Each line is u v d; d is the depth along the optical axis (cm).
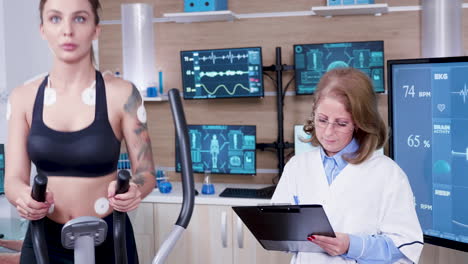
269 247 157
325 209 152
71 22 127
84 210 142
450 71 206
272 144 303
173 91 96
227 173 298
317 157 159
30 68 304
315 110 154
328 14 300
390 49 299
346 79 148
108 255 145
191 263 281
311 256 152
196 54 300
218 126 298
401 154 225
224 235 275
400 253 145
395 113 225
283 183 166
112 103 142
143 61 305
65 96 140
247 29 313
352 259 147
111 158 142
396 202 148
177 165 312
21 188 135
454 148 206
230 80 298
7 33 288
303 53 293
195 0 297
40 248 101
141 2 325
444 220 211
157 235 283
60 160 138
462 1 286
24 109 142
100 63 331
